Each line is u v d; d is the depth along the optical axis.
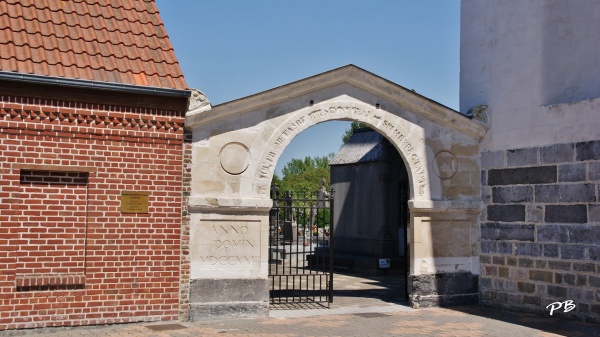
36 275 10.29
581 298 11.88
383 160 20.86
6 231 10.09
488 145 13.83
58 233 10.46
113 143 10.85
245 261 11.94
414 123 13.41
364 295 15.20
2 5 11.14
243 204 11.86
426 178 13.46
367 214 21.55
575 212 12.06
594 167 11.78
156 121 11.18
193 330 10.57
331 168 23.53
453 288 13.61
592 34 12.72
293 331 10.62
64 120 10.51
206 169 11.73
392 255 20.67
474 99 14.29
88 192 10.68
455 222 13.76
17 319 10.12
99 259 10.71
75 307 10.52
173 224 11.30
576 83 12.90
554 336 10.41
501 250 13.41
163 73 11.40
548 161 12.59
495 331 10.81
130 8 12.34
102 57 11.12
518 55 13.34
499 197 13.51
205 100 11.62
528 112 13.03
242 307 11.82
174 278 11.29
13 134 10.18
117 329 10.59
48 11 11.44
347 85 12.90
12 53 10.36
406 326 11.22
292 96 12.40
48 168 10.37
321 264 21.75
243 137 12.06
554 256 12.38
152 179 11.14
